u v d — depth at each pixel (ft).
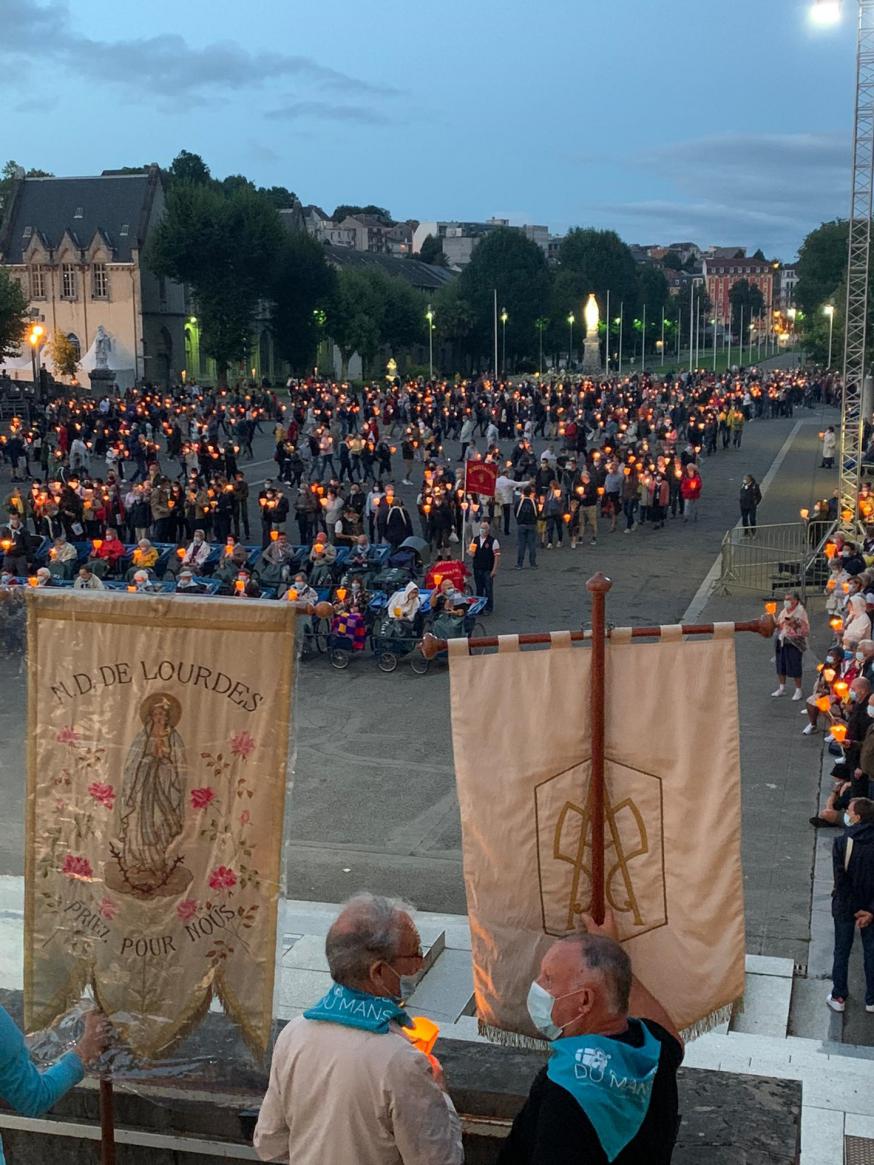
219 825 15.05
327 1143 11.73
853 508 109.91
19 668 15.42
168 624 14.73
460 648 14.89
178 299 333.62
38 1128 16.26
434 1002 30.19
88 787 15.26
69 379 293.64
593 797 14.92
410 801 51.08
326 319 338.54
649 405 227.40
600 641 14.67
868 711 45.91
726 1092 15.06
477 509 107.34
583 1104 10.55
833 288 420.36
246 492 114.73
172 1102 15.52
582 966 11.23
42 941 15.71
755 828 47.26
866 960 32.35
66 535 106.73
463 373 435.12
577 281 476.13
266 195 325.01
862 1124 22.16
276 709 14.73
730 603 90.53
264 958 15.12
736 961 15.08
